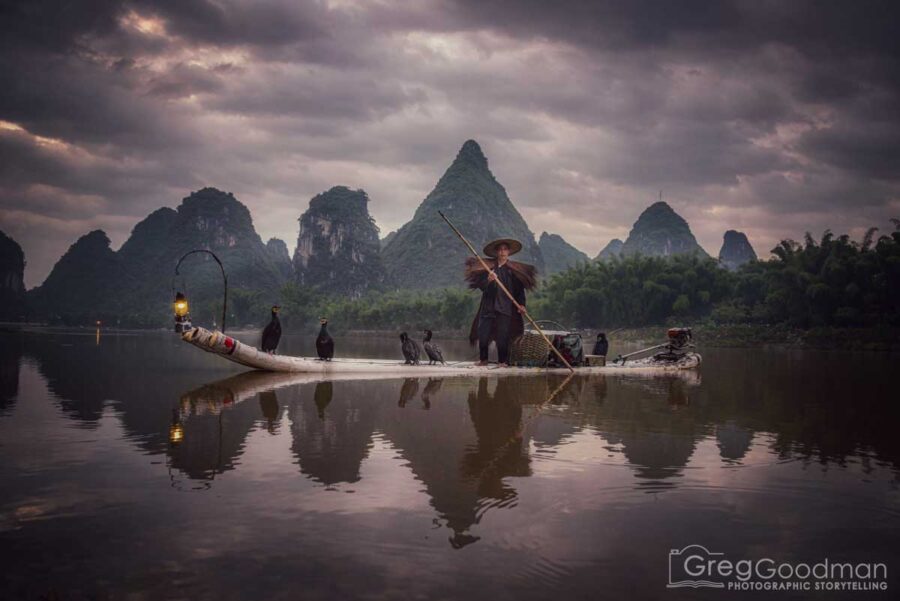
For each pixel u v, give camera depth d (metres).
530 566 4.02
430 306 91.94
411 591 3.64
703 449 7.48
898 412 10.73
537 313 73.94
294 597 3.54
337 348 41.47
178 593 3.58
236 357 15.55
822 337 46.69
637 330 63.56
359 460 6.70
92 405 10.35
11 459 6.57
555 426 8.93
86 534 4.45
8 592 3.58
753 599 3.64
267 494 5.42
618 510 5.16
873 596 3.71
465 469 6.38
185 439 7.66
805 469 6.57
